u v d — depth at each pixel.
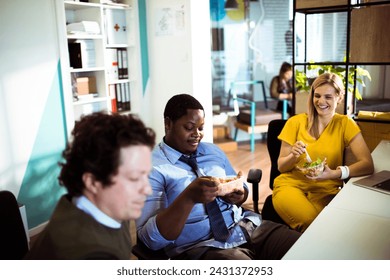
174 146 1.59
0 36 2.55
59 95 3.01
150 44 4.09
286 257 1.12
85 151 0.74
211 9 6.01
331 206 1.49
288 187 2.03
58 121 3.01
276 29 6.30
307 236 1.24
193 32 3.72
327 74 2.05
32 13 2.75
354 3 2.47
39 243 0.78
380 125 2.39
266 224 1.63
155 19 3.97
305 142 2.09
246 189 1.70
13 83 2.66
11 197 1.22
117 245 0.83
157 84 4.14
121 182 0.76
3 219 1.19
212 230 1.51
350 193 1.64
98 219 0.79
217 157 1.74
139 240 1.43
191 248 1.47
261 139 5.86
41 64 2.84
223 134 5.62
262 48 6.32
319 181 2.02
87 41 3.36
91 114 0.82
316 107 2.04
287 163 2.05
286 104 5.23
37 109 2.84
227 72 6.26
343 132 2.04
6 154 2.66
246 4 6.12
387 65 2.55
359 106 2.66
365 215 1.39
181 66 3.87
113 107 3.82
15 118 2.69
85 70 3.28
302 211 1.90
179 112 1.53
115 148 0.73
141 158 0.77
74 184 0.78
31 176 2.84
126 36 3.91
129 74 3.99
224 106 6.18
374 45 2.35
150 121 4.23
